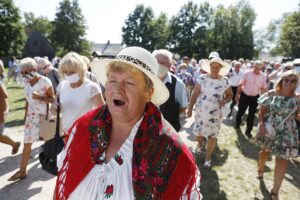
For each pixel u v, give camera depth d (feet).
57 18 206.39
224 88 15.03
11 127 22.25
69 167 4.42
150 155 3.96
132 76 4.13
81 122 4.71
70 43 207.72
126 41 214.07
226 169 16.06
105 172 4.13
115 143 4.32
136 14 211.61
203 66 17.80
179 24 197.36
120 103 4.16
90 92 9.69
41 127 12.82
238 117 24.58
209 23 196.44
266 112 12.46
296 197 13.35
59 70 9.53
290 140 11.87
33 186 12.94
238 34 189.67
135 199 3.91
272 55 224.74
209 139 15.69
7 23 151.02
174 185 3.92
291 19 174.09
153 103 4.63
